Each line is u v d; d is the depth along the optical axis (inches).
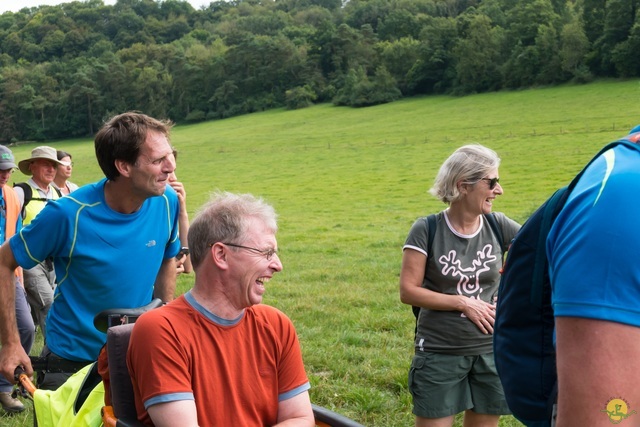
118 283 156.6
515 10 5132.9
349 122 3937.0
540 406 80.4
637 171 65.3
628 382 61.4
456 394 159.3
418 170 1873.8
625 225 62.9
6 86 5684.1
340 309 390.6
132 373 113.5
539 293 80.0
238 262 112.0
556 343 66.5
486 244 162.1
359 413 226.5
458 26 5157.5
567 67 4133.9
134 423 112.8
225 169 2425.0
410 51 5241.1
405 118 3757.4
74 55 7696.9
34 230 154.4
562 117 2878.9
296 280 497.4
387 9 7445.9
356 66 5556.1
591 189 66.6
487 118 3245.6
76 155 3634.4
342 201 1382.9
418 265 160.1
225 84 5590.6
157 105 5629.9
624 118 2600.9
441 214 163.8
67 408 132.8
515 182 1368.1
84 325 156.9
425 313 161.6
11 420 228.8
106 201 156.7
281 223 1021.2
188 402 108.0
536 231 80.4
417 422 162.6
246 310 117.5
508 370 82.9
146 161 149.3
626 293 62.2
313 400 238.7
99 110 5546.3
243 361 114.0
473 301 156.8
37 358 160.7
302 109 5049.2
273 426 116.3
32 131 5541.3
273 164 2436.0
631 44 3846.0
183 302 114.7
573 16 4704.7
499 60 4601.4
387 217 1053.2
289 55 5703.7
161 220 165.0
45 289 298.8
